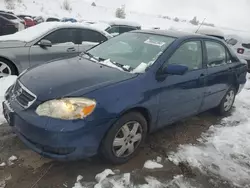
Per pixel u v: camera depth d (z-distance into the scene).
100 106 2.53
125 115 2.79
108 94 2.61
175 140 3.68
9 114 2.67
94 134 2.53
